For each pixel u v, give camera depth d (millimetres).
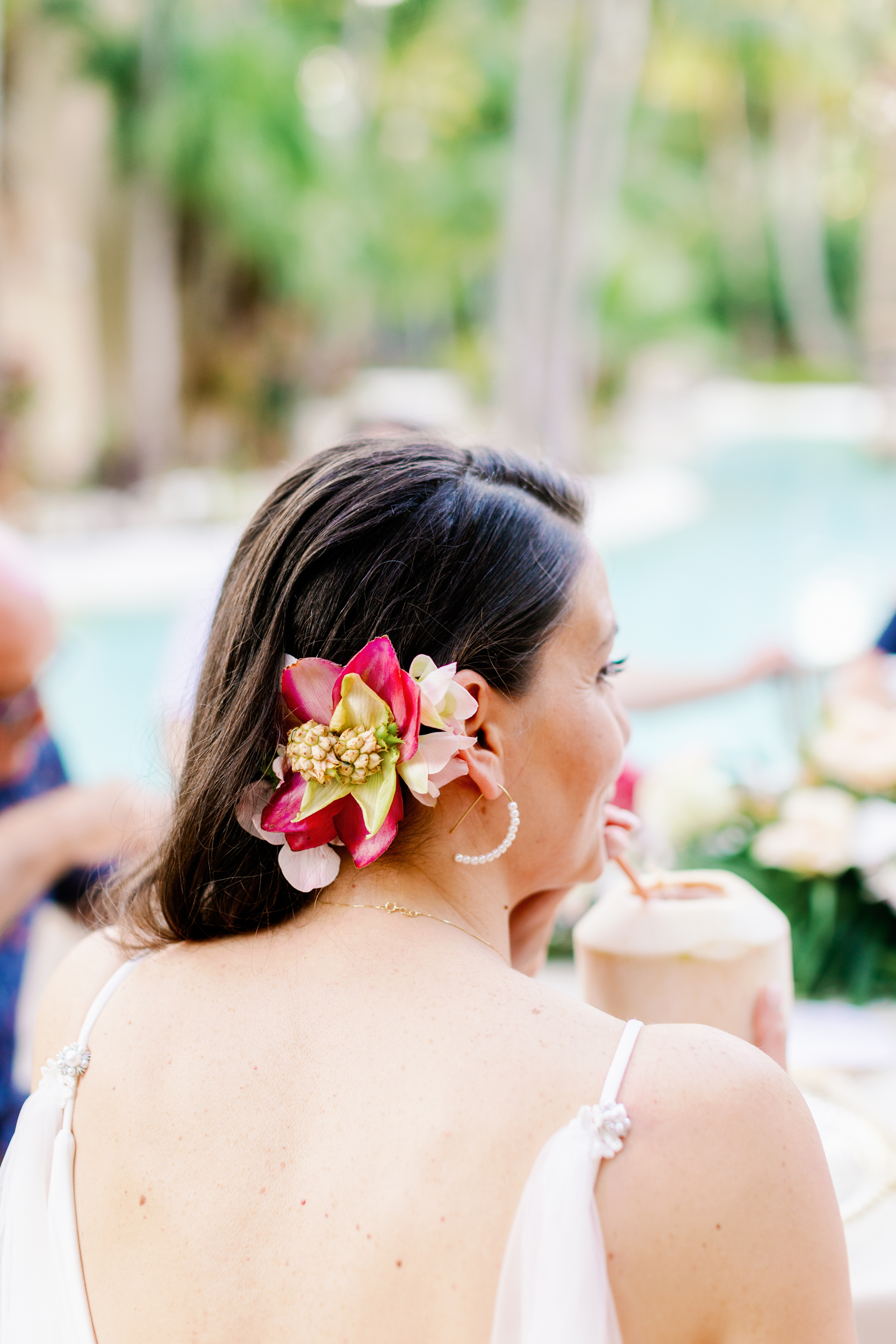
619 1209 562
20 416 10836
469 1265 580
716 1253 561
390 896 720
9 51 12383
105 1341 686
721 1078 596
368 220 15891
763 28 15680
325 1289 613
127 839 963
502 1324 565
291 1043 680
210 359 15219
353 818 694
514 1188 583
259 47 13859
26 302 12562
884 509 12438
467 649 722
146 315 13633
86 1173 718
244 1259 642
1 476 4746
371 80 16062
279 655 739
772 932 888
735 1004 869
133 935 801
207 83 13266
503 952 770
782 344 22750
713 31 15711
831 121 18953
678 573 10289
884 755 1547
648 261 18562
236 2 14602
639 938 877
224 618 792
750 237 21359
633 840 1507
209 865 746
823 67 16234
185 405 15125
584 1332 540
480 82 16000
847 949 1376
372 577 731
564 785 765
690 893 966
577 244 14281
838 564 10414
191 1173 675
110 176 13258
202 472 14352
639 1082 594
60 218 12883
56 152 12766
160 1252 673
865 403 19344
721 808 1521
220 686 767
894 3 15703
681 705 2428
